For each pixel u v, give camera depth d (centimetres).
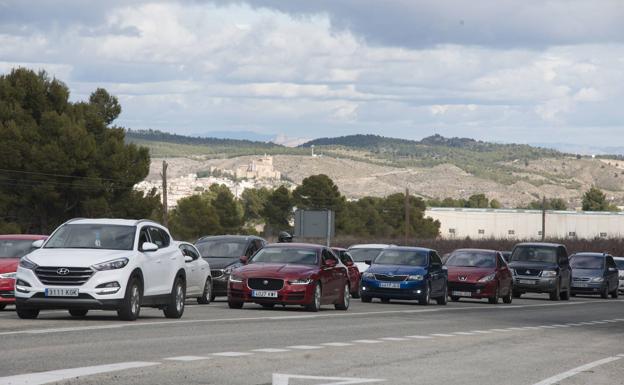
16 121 8600
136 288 2738
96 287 2630
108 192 8856
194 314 3225
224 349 2059
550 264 5981
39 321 2630
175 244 3078
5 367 1620
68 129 8494
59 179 8456
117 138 9088
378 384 1600
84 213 8769
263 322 2930
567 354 2303
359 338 2509
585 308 4919
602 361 2152
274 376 1642
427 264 4725
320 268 3753
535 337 2812
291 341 2327
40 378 1495
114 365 1688
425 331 2872
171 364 1744
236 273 3691
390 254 4806
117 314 2875
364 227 17338
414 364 1941
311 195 16200
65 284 2625
